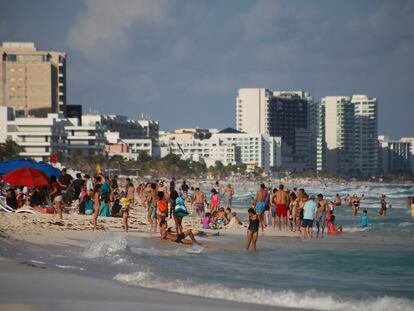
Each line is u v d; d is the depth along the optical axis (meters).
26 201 70.12
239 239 55.16
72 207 70.19
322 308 26.22
